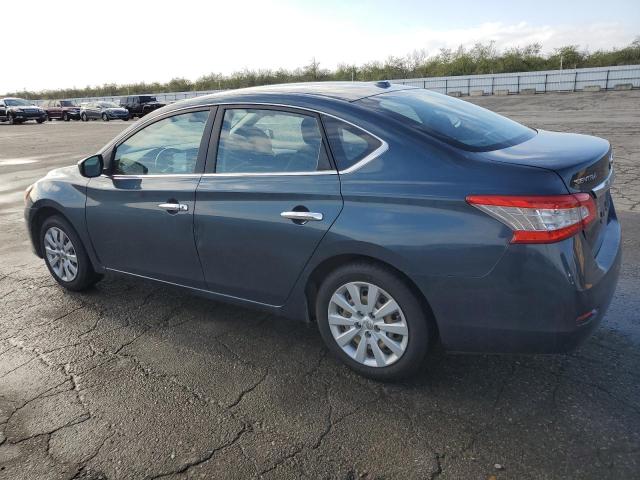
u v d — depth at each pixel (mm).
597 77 31844
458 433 2572
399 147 2770
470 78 35781
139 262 3936
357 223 2783
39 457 2551
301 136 3084
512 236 2434
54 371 3330
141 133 3877
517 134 3244
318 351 3438
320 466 2408
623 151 10180
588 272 2512
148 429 2721
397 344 2889
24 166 13648
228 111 3432
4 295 4629
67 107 41000
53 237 4574
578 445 2443
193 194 3445
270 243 3139
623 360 3131
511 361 3180
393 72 47875
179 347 3566
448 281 2600
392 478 2312
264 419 2760
